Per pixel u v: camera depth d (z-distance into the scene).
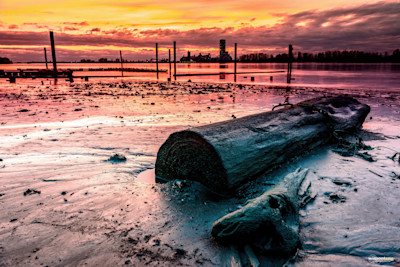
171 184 3.46
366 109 7.10
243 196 3.24
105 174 3.84
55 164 4.19
